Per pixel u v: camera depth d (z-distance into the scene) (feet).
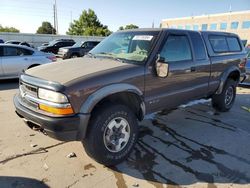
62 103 9.10
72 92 9.20
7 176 9.95
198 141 13.64
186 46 14.02
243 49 19.89
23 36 113.60
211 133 14.79
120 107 10.61
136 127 11.46
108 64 11.32
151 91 11.95
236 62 18.54
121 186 9.55
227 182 9.96
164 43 12.44
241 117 17.88
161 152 12.27
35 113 9.60
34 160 11.19
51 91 9.26
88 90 9.57
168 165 11.09
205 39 15.69
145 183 9.78
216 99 18.10
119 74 10.55
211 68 15.83
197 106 20.18
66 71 10.51
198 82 14.99
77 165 10.89
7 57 28.81
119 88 10.36
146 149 12.55
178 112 18.56
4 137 13.48
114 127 10.59
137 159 11.54
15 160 11.14
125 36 13.79
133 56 12.09
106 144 10.44
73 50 57.72
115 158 10.78
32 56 30.71
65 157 11.51
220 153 12.32
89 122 10.00
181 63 13.39
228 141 13.73
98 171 10.49
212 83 16.37
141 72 11.29
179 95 13.71
